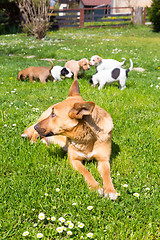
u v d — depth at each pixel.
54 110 2.66
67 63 7.69
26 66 9.05
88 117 2.71
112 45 14.97
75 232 2.14
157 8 20.39
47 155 3.28
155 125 4.41
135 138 3.86
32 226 2.22
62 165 3.07
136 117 4.70
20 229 2.17
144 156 3.36
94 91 6.08
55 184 2.71
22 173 2.90
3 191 2.55
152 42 16.61
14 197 2.50
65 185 2.68
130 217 2.37
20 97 5.59
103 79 6.27
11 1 21.34
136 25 25.14
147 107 5.20
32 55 12.60
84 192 2.58
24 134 3.70
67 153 3.33
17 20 24.31
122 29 23.70
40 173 2.91
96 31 22.84
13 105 4.99
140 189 2.67
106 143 2.93
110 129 2.95
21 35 20.69
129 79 7.75
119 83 6.44
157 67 9.81
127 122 4.40
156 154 3.45
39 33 17.53
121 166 3.10
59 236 2.13
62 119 2.62
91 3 36.81
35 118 4.42
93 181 2.71
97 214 2.34
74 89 2.95
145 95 5.99
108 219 2.29
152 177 2.94
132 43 16.06
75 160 2.97
